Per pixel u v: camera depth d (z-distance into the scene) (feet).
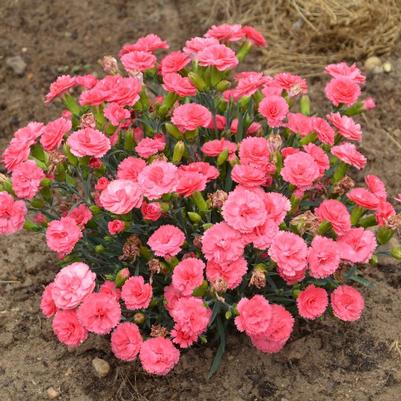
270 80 3.37
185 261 2.85
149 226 3.10
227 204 2.83
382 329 3.27
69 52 4.66
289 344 3.23
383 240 2.99
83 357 3.26
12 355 3.29
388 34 4.40
